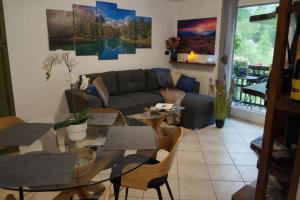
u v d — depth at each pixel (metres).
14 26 3.21
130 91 4.44
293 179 0.87
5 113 2.80
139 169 1.56
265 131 0.96
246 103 4.68
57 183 1.12
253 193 1.22
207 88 4.83
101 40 4.17
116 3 4.25
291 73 0.97
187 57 5.18
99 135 1.79
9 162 1.30
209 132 3.85
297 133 1.00
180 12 5.17
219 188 2.36
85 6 3.86
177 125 4.11
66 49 3.75
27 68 3.40
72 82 1.86
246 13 4.23
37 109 3.59
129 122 2.05
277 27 0.86
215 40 4.57
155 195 2.24
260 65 4.27
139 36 4.72
